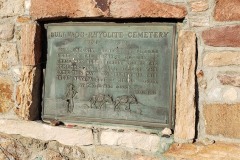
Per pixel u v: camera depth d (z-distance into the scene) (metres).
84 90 3.04
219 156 2.63
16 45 3.18
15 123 3.19
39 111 3.21
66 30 3.09
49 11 3.05
